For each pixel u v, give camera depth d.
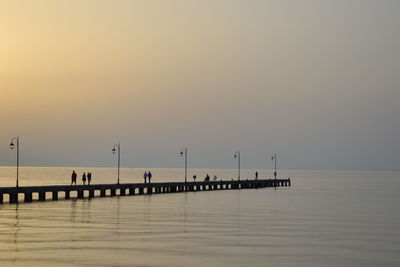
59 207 64.94
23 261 32.69
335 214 61.69
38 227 46.16
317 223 52.50
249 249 37.50
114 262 32.84
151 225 48.78
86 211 60.28
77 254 34.88
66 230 44.66
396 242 41.28
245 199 86.31
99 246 37.66
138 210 62.84
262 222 52.41
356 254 36.50
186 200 81.56
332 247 38.88
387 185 167.75
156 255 35.03
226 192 109.56
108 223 49.59
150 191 100.75
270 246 38.78
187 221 52.22
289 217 57.56
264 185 143.00
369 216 59.84
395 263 33.97
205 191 112.75
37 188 74.19
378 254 36.59
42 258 33.53
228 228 47.50
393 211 66.31
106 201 76.69
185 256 34.84
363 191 122.31
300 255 35.84
